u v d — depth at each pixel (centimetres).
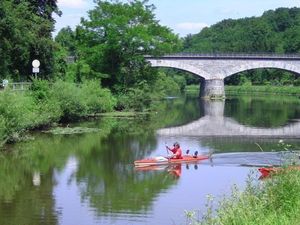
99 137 4628
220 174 3058
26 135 4503
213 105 9800
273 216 1442
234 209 1513
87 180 2892
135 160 3519
